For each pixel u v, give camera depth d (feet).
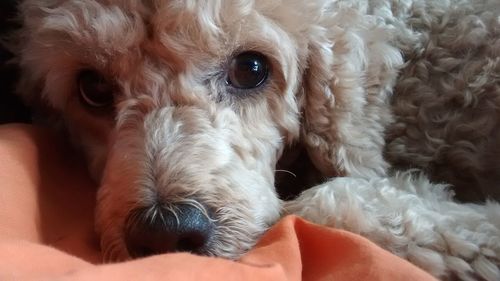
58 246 0.58
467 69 0.80
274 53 0.71
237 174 0.65
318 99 0.76
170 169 0.61
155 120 0.66
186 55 0.68
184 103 0.69
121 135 0.67
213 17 0.67
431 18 0.83
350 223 0.64
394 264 0.52
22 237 0.54
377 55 0.77
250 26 0.69
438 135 0.81
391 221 0.64
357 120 0.76
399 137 0.82
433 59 0.82
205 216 0.60
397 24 0.82
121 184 0.62
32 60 0.77
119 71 0.70
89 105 0.76
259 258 0.51
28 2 0.76
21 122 0.86
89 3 0.68
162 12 0.66
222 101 0.71
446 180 0.82
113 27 0.67
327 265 0.54
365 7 0.79
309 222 0.59
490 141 0.80
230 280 0.45
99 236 0.63
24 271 0.43
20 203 0.57
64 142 0.78
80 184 0.72
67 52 0.71
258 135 0.72
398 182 0.74
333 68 0.75
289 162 0.80
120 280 0.41
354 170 0.76
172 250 0.58
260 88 0.73
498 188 0.81
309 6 0.74
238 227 0.62
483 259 0.61
